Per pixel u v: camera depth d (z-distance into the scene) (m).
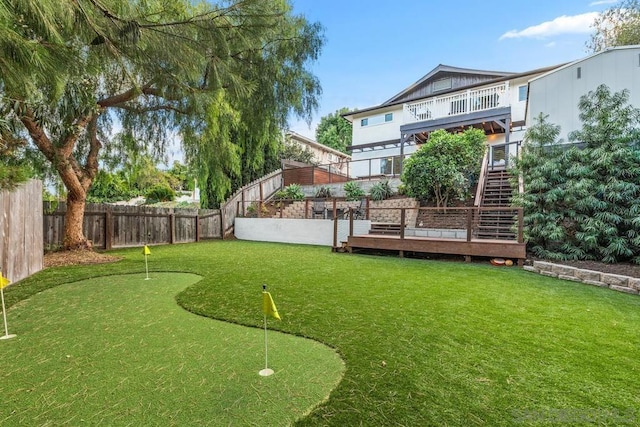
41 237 5.93
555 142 7.22
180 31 3.33
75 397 1.91
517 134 14.52
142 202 18.91
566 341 2.83
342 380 2.14
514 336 2.93
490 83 14.63
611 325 3.24
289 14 5.90
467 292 4.49
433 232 9.08
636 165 5.77
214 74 4.26
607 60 7.76
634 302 4.07
